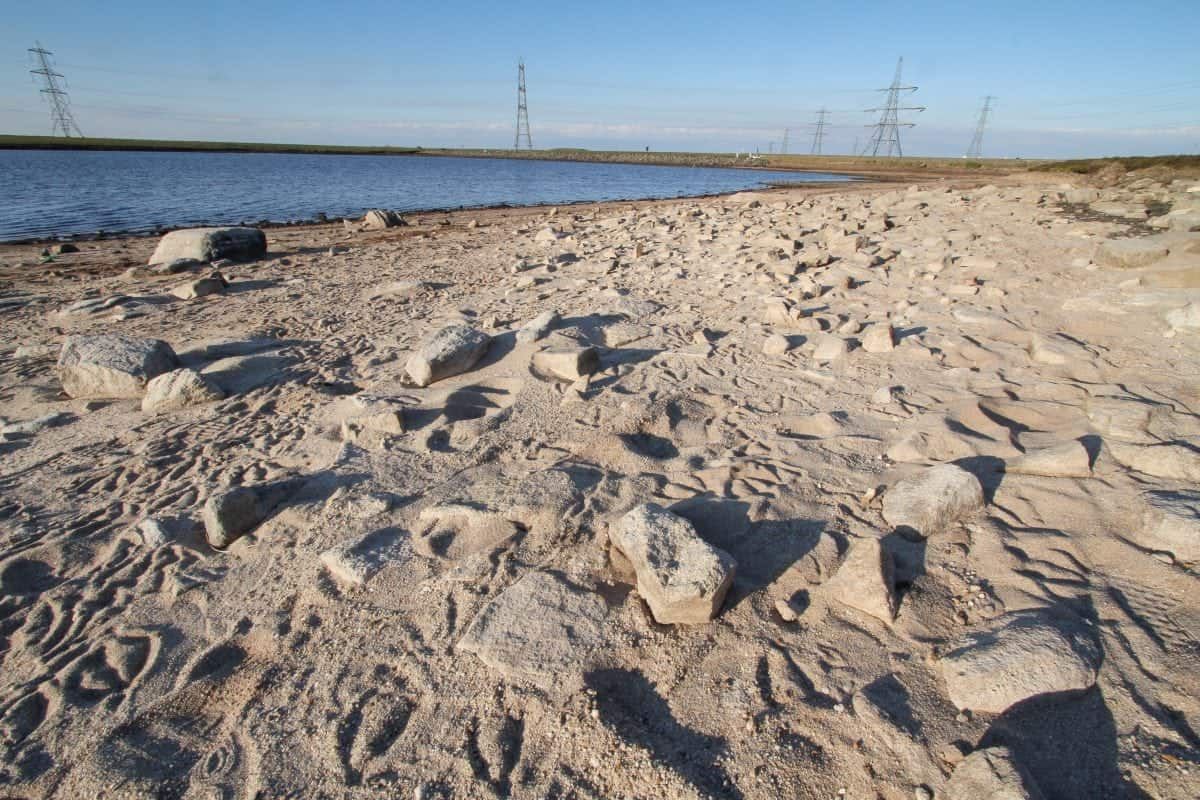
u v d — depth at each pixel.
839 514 2.81
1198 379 3.61
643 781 1.81
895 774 1.74
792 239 8.85
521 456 3.58
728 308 6.05
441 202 28.00
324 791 1.91
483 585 2.59
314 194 30.41
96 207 22.30
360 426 3.96
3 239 15.23
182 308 7.77
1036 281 5.88
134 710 2.24
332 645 2.40
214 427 4.41
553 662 2.19
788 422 3.72
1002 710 1.84
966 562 2.43
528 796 1.81
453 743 1.99
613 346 5.24
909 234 8.94
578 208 22.77
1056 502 2.66
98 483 3.74
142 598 2.79
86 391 5.08
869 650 2.13
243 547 3.04
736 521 2.81
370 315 7.03
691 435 3.73
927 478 2.79
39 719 2.27
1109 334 4.46
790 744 1.87
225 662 2.42
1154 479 2.72
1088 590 2.20
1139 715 1.77
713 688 2.07
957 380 4.01
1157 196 11.35
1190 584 2.14
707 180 51.12
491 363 4.86
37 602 2.81
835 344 4.66
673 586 2.29
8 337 6.77
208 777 2.00
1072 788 1.65
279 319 7.03
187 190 29.81
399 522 3.04
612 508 2.98
